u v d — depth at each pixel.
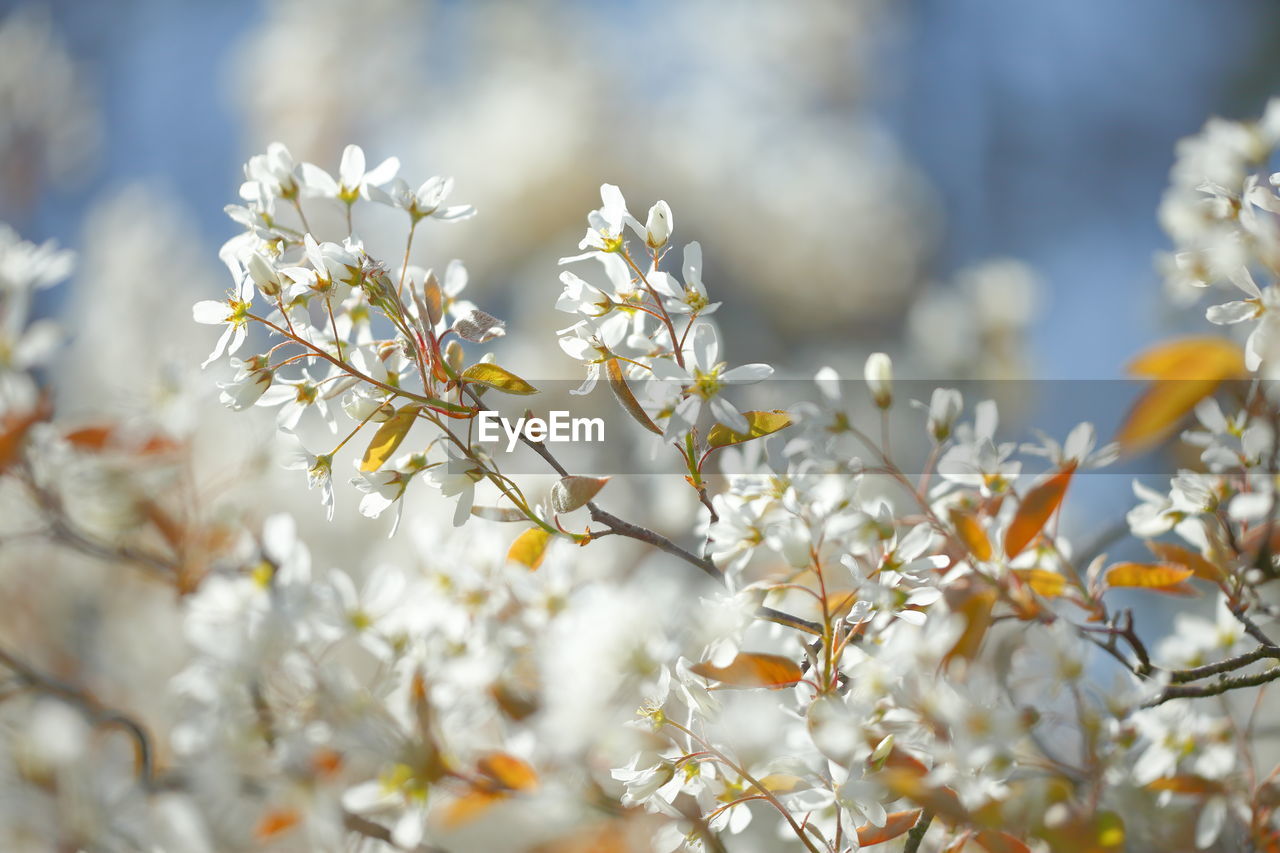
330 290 0.71
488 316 0.72
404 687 0.74
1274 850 0.76
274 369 0.71
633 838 0.76
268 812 0.75
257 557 0.80
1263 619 0.78
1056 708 0.74
